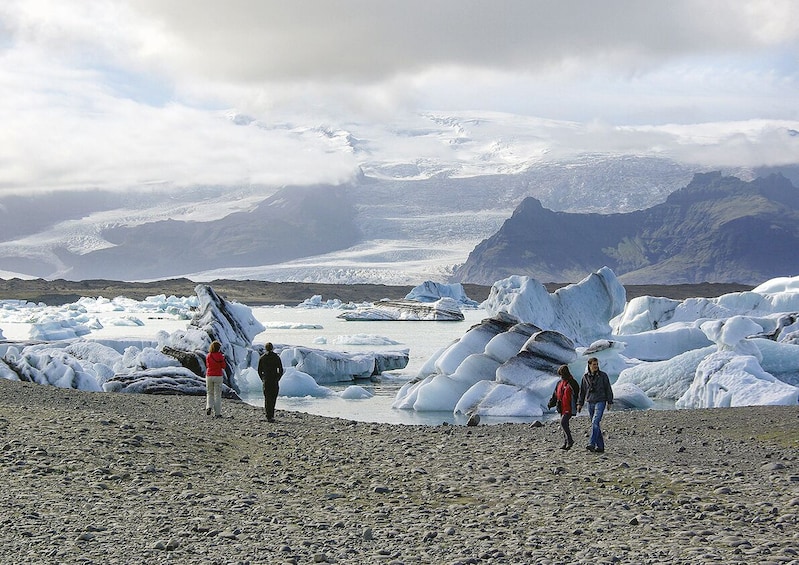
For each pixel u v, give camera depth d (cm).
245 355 4941
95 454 1747
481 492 1553
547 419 3475
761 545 1159
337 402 4241
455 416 3675
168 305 18200
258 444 2098
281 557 1102
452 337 10269
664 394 4325
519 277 7362
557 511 1393
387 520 1335
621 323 7612
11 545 1125
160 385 3612
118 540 1167
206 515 1327
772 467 1786
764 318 5488
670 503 1450
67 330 9319
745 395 3412
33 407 2491
